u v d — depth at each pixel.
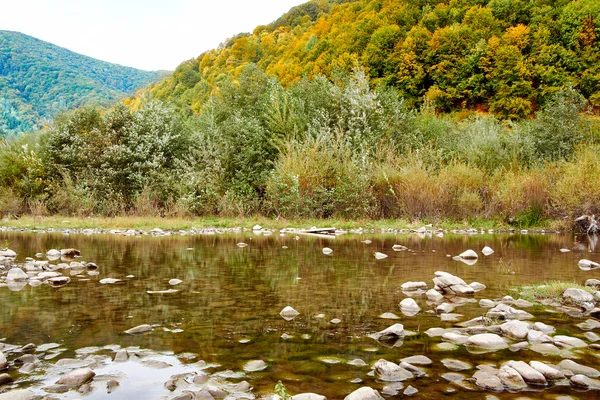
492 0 48.66
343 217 15.09
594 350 2.82
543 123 20.34
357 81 20.33
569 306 4.04
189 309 3.86
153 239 10.67
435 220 14.30
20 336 3.07
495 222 14.26
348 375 2.40
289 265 6.46
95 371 2.43
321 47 47.69
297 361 2.61
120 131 18.36
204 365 2.54
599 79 38.62
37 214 16.78
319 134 16.12
